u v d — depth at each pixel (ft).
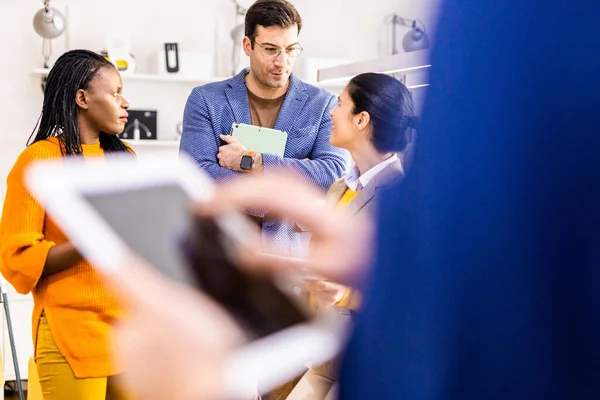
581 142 0.94
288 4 8.36
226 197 1.07
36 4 17.39
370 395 0.95
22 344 15.57
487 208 0.93
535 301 0.94
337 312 0.97
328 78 12.77
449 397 0.94
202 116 8.49
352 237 1.00
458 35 0.93
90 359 6.34
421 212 0.95
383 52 19.34
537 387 0.95
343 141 6.03
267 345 0.90
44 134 6.84
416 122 0.98
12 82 17.29
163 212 0.98
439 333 0.94
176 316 0.88
